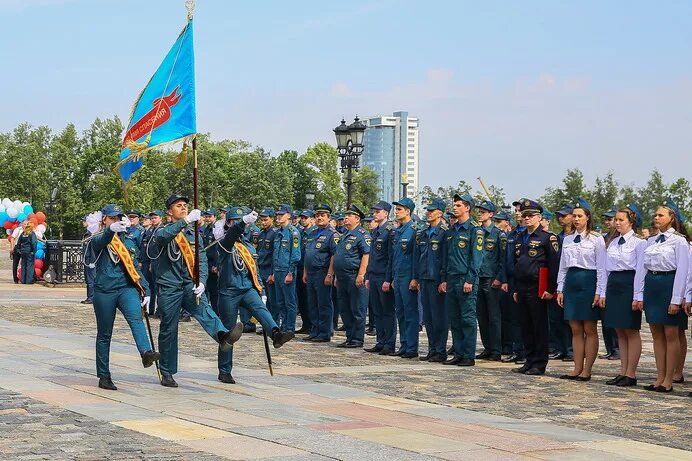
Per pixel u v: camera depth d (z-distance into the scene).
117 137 96.56
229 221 13.25
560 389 12.51
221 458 7.70
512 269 16.00
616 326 13.03
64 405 10.13
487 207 16.33
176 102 12.41
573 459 7.97
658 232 12.80
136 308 11.45
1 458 7.57
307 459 7.69
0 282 35.44
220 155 97.00
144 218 23.72
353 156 27.00
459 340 15.22
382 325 16.72
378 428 9.13
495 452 8.16
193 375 12.92
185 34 12.46
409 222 16.41
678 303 12.24
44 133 112.19
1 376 12.10
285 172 90.88
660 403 11.45
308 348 17.19
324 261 18.39
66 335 17.45
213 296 21.98
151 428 8.95
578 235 13.67
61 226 100.38
